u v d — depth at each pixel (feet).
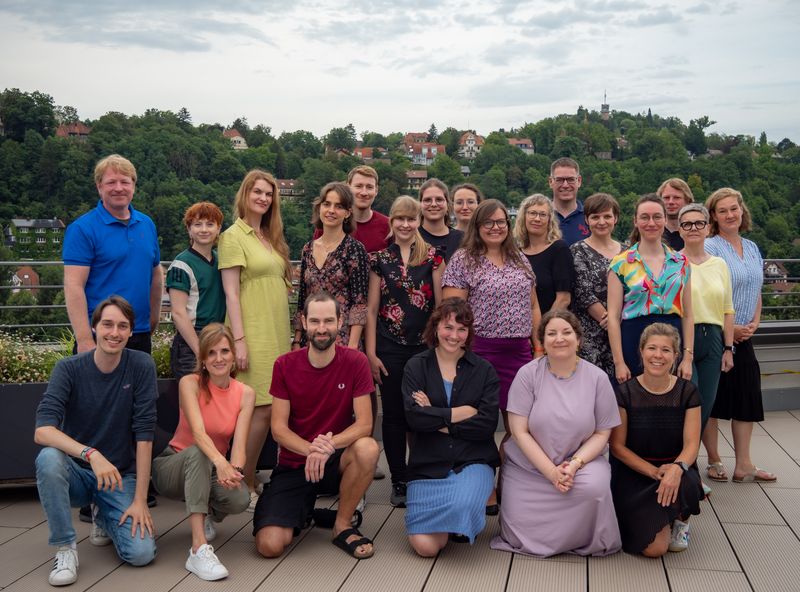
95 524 9.88
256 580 8.89
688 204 13.12
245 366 11.32
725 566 9.20
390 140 484.74
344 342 11.76
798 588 8.55
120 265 11.12
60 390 9.45
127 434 9.87
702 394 12.01
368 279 11.91
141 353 9.98
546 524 9.61
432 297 11.89
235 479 9.36
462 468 9.91
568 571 9.11
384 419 11.82
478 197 14.35
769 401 17.49
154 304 12.23
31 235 155.74
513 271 11.32
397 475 11.72
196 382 10.08
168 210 179.22
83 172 182.39
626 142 358.64
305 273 11.98
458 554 9.69
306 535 10.43
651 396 10.02
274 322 11.55
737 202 12.86
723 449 14.48
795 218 176.04
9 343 13.03
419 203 11.90
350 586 8.70
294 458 10.18
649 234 11.13
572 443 9.84
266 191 11.62
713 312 11.94
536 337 11.33
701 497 9.59
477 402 10.19
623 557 9.54
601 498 9.43
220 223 11.39
